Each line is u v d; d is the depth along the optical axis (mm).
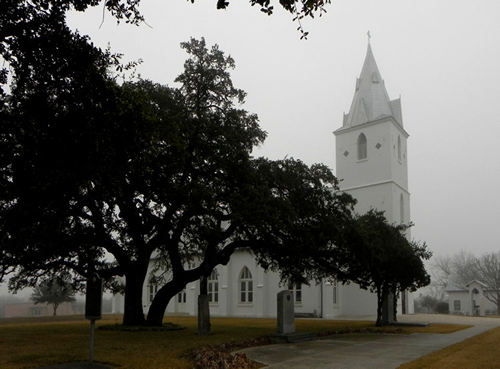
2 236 13859
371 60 51312
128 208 20359
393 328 25922
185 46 22875
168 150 18594
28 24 9883
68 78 10719
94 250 20547
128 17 10250
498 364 12000
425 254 27734
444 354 14125
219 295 47562
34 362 12398
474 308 58281
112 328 22984
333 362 13109
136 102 11430
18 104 10891
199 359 13117
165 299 24469
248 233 23141
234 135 21391
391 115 46875
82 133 10586
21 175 10859
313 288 42812
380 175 46594
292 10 8891
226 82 22812
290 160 23172
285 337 18875
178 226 21906
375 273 25812
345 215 24203
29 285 24062
